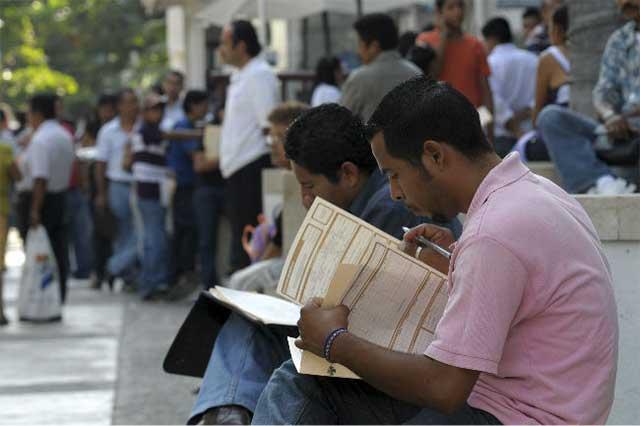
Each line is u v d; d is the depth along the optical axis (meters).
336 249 8.13
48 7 89.88
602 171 13.85
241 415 9.42
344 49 35.84
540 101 17.81
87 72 95.75
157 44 88.38
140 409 15.36
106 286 31.58
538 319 6.93
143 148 26.11
